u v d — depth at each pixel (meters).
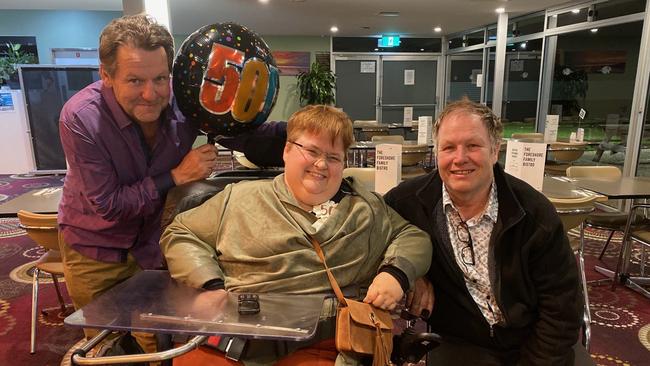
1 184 6.34
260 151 1.57
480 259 1.38
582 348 1.47
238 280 1.19
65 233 1.51
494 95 7.64
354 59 10.15
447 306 1.46
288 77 9.98
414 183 1.51
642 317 2.81
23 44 8.06
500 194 1.35
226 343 1.09
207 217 1.26
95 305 0.99
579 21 6.06
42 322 2.74
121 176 1.40
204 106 1.32
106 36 1.21
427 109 10.54
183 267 1.14
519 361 1.41
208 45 1.29
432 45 10.32
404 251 1.23
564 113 6.50
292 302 1.03
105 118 1.34
